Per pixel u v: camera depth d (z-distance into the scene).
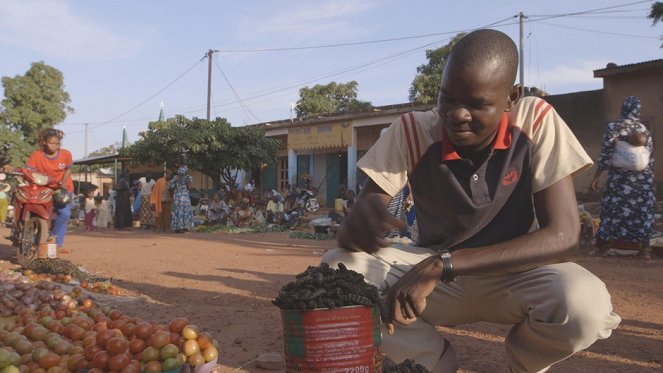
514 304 2.56
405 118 2.77
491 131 2.38
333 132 23.11
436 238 2.75
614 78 16.14
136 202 22.34
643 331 4.42
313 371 2.09
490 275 2.60
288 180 26.11
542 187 2.46
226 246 11.50
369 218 2.54
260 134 23.69
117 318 3.70
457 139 2.38
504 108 2.36
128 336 2.81
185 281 6.88
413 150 2.70
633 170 8.29
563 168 2.44
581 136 16.64
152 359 2.68
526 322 2.54
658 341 4.12
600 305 2.32
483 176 2.53
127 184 19.42
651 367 3.53
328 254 2.75
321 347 2.08
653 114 15.61
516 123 2.54
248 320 4.71
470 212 2.56
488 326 4.61
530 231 2.61
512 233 2.61
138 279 7.08
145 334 2.76
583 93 16.64
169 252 10.23
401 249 2.81
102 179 44.34
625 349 3.92
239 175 29.00
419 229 2.90
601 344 4.04
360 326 2.12
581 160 2.44
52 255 7.43
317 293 2.10
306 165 26.28
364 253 2.72
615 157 8.34
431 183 2.67
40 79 40.41
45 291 4.59
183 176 16.23
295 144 24.58
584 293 2.32
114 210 20.91
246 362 3.60
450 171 2.59
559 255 2.37
